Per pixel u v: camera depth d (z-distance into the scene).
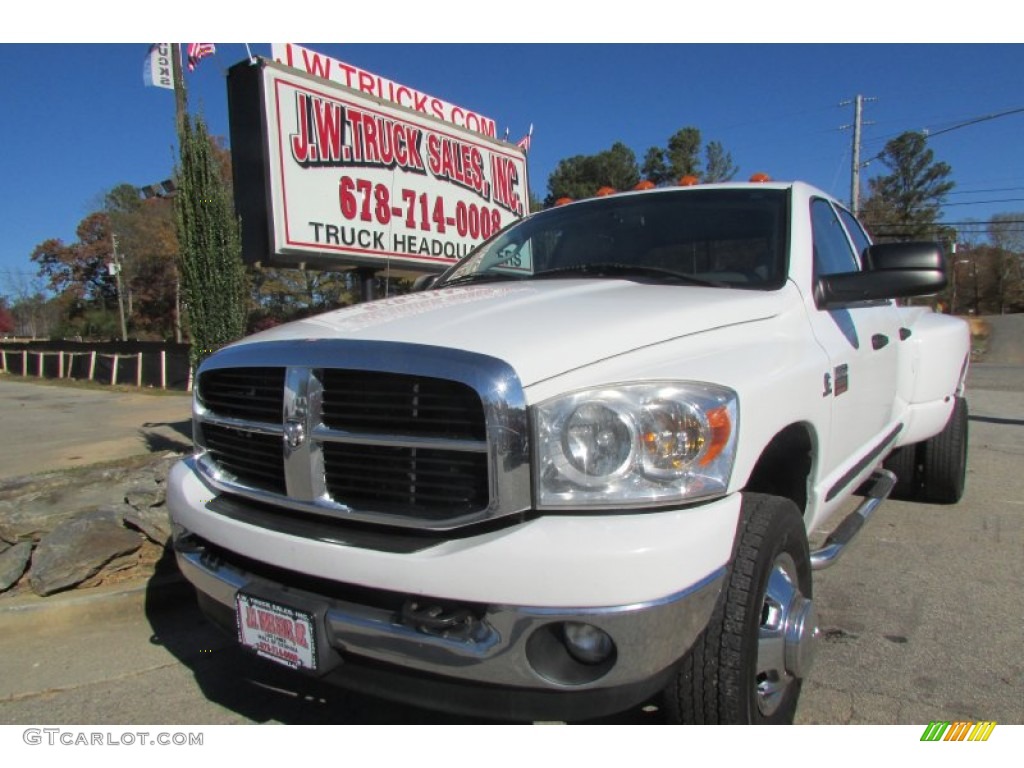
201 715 2.77
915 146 58.16
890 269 2.86
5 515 4.12
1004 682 2.85
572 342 2.02
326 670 2.04
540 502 1.87
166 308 62.12
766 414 2.19
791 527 2.29
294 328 2.48
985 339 39.38
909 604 3.59
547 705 1.84
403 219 7.06
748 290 2.76
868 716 2.61
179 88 7.12
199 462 2.66
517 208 8.70
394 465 2.02
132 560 4.01
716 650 2.02
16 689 3.02
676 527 1.84
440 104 7.86
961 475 5.19
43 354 27.38
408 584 1.88
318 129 6.23
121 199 72.19
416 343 2.03
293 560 2.09
